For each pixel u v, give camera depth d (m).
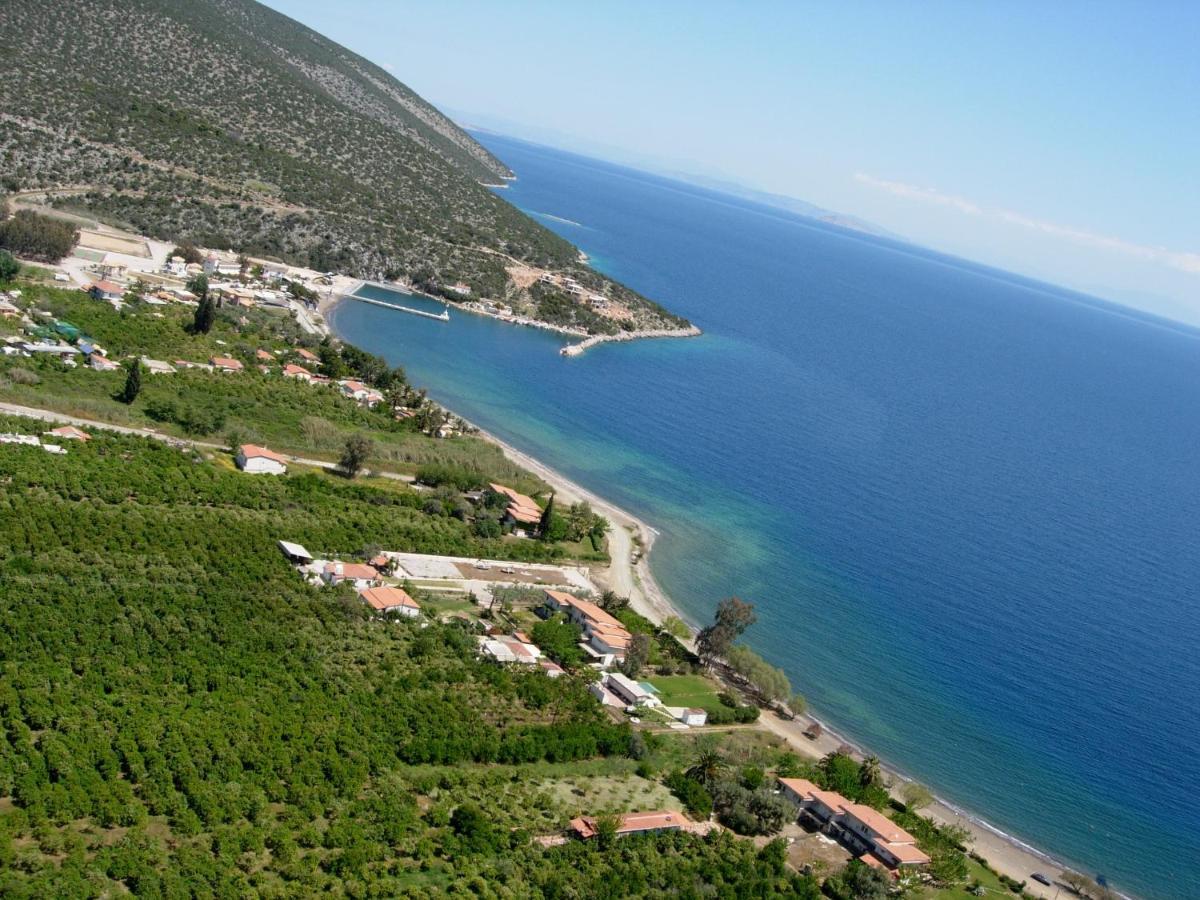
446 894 81.69
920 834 112.31
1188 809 134.88
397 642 121.62
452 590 143.12
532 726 112.69
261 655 108.06
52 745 82.88
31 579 107.69
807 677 151.00
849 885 100.88
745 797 109.75
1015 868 115.75
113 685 94.44
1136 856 123.62
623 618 148.38
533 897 85.25
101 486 133.50
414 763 100.56
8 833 72.62
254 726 95.06
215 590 118.00
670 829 101.44
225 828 81.75
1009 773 135.62
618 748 114.62
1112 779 138.50
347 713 102.69
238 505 144.88
